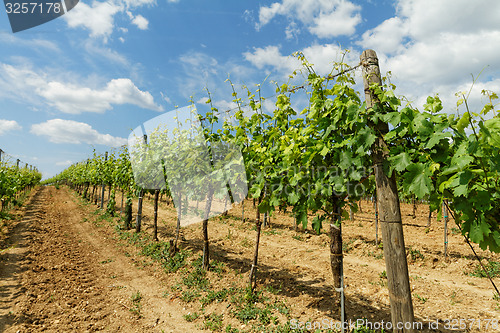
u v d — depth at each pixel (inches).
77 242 381.1
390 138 117.4
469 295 212.1
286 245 363.9
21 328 163.8
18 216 532.4
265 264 277.9
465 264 276.7
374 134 118.4
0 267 256.8
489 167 95.2
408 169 109.1
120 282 247.3
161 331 170.6
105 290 228.7
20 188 671.1
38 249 327.3
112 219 546.6
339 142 135.5
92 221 542.0
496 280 243.3
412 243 358.0
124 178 485.1
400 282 115.4
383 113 121.0
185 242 357.4
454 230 413.7
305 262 293.3
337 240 150.5
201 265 264.4
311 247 353.7
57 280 240.8
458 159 97.3
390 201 119.4
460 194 97.8
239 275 240.5
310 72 150.0
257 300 194.1
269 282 224.8
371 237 395.9
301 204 162.4
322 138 138.9
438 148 108.0
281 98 175.5
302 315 174.4
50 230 442.6
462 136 105.9
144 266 289.4
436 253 315.0
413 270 278.2
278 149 174.7
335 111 136.7
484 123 96.3
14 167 658.2
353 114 123.4
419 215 616.1
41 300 201.9
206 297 206.4
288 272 254.8
